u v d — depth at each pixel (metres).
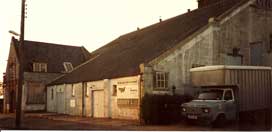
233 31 26.34
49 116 29.72
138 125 20.03
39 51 42.34
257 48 27.66
